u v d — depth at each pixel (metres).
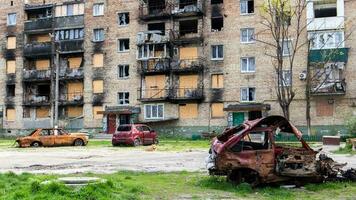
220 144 13.09
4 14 61.06
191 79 52.34
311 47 47.03
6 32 60.75
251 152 12.77
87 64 56.31
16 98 59.72
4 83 60.25
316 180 13.21
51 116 56.91
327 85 45.94
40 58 59.94
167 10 52.94
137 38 54.34
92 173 15.93
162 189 12.32
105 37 55.84
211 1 52.16
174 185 13.11
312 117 46.75
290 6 45.56
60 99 57.38
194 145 36.19
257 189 12.48
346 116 45.84
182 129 51.78
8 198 9.66
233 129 13.61
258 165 12.72
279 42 42.81
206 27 51.81
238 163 12.75
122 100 54.69
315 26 47.09
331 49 46.31
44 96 58.59
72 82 57.69
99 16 56.41
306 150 13.11
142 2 54.56
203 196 11.34
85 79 56.25
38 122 58.19
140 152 28.52
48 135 36.91
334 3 47.78
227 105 50.19
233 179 13.11
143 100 53.25
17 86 59.72
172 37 52.62
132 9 55.06
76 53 57.47
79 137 37.81
